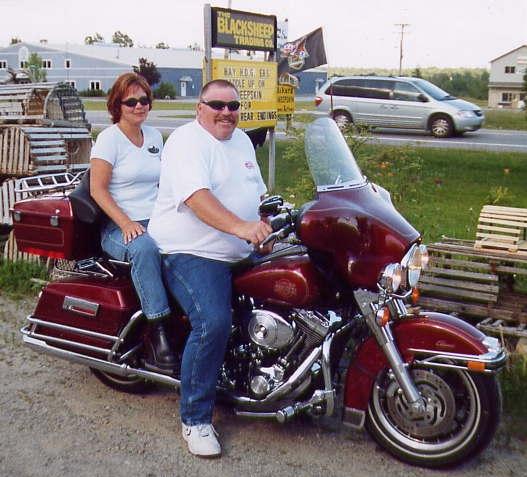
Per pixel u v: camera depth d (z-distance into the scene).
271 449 3.86
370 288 3.59
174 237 3.83
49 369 4.85
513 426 4.03
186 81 66.88
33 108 7.81
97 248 4.41
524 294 5.91
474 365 3.42
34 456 3.78
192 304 3.74
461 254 5.58
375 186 3.90
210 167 3.74
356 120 20.75
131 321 4.07
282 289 3.67
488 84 65.69
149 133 4.62
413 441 3.68
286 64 10.90
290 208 3.69
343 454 3.82
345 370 4.04
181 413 3.83
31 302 6.15
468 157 14.83
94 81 64.31
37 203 4.39
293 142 10.90
